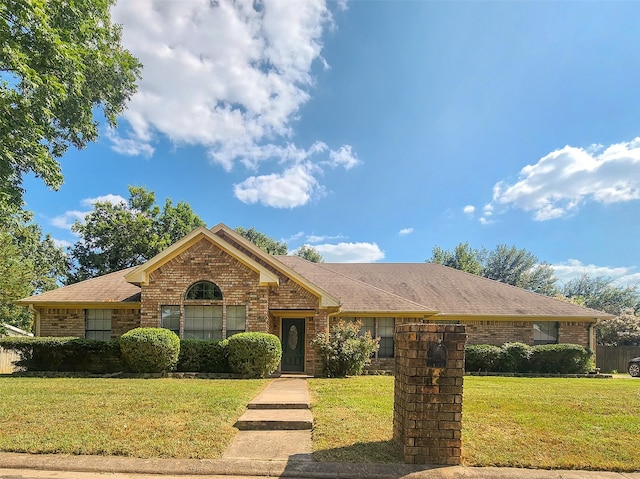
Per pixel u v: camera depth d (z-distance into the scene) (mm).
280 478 4512
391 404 7766
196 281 13688
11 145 11414
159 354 12117
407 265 22703
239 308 13711
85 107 15680
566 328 18219
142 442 5312
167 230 35156
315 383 10984
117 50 17391
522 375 16031
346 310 16188
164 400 7672
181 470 4598
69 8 12812
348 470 4598
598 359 23406
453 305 18406
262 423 6297
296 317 15414
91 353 13234
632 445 5469
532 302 18859
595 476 4551
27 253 34188
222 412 6809
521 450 5195
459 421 4828
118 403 7398
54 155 16344
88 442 5277
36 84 10633
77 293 16156
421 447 4812
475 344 17359
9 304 21844
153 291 13641
